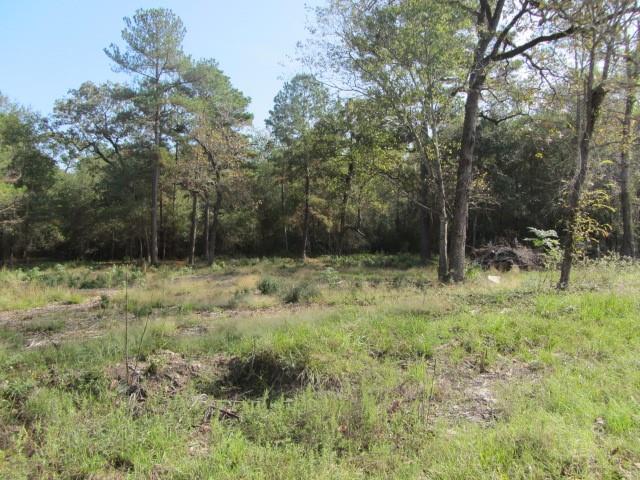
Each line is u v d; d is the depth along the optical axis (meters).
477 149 26.94
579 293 8.28
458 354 5.66
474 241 28.77
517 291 9.13
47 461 3.74
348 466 3.53
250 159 37.31
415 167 23.86
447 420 4.18
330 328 6.68
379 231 41.22
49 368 5.97
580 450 3.28
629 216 18.92
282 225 41.47
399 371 5.24
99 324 10.15
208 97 32.06
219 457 3.64
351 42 14.54
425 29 13.55
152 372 5.56
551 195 24.41
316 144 28.33
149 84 30.53
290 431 4.16
